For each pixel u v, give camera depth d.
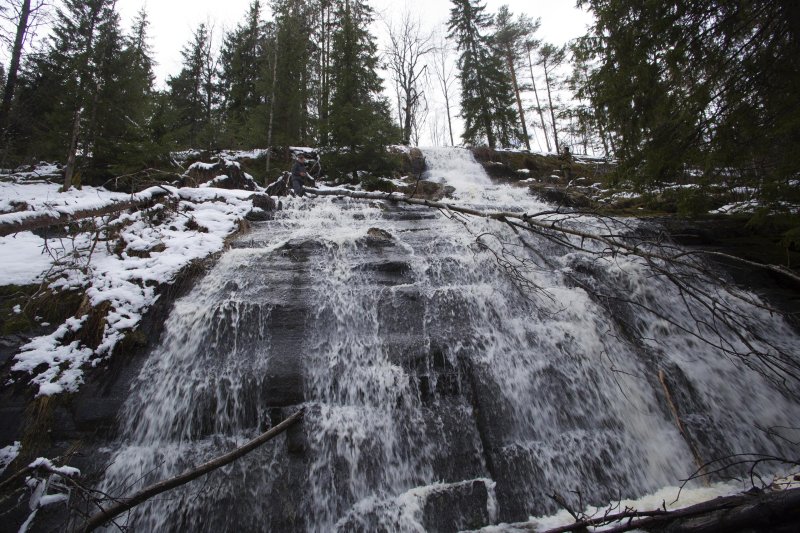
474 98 26.39
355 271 6.14
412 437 4.13
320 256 6.47
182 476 3.13
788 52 5.39
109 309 4.76
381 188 13.42
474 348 4.90
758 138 5.71
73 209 5.62
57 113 14.27
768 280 7.10
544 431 4.36
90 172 13.70
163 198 7.81
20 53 13.77
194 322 4.84
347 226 8.31
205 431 4.07
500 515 3.58
